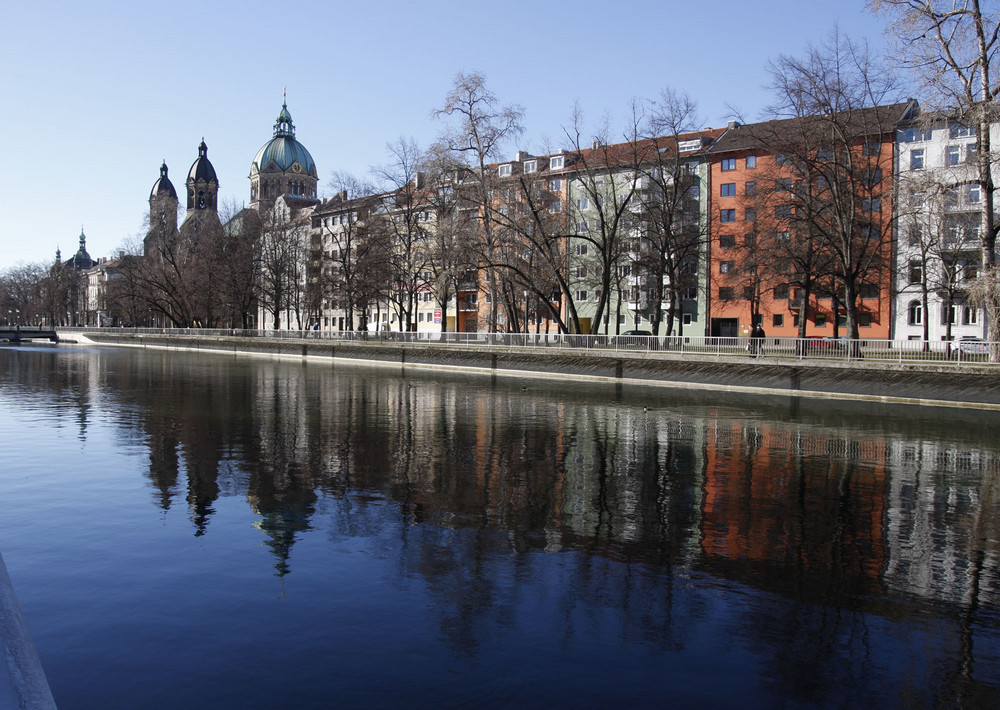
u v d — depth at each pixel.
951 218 42.59
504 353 45.88
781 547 10.60
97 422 21.95
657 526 11.59
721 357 35.34
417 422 23.03
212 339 78.12
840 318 59.09
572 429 21.97
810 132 37.16
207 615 7.73
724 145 64.06
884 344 30.67
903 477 15.70
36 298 148.00
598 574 9.26
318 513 11.88
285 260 79.00
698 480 15.13
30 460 15.87
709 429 22.34
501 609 8.05
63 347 90.38
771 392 33.34
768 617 8.02
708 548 10.49
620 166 46.34
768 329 62.44
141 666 6.66
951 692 6.50
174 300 89.69
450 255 47.41
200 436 19.55
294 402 28.50
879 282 51.44
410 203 60.53
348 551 9.92
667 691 6.43
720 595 8.63
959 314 55.22
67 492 12.97
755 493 14.05
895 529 11.66
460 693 6.30
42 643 7.05
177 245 89.81
